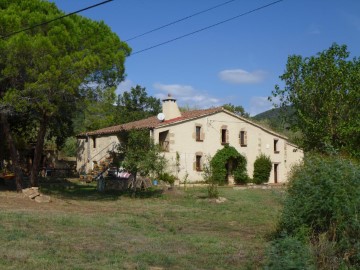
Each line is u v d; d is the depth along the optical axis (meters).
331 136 11.92
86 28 19.69
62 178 36.22
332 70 12.00
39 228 11.47
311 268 6.70
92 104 19.77
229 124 35.78
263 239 10.84
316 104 12.38
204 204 19.89
